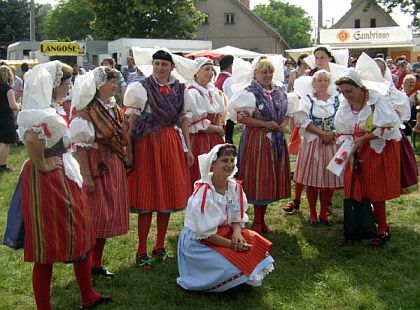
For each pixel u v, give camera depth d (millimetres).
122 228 4305
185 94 4742
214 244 4098
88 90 4031
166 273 4582
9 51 28656
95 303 3971
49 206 3422
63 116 3662
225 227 4180
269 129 5297
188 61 5043
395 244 5219
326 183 5641
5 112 8938
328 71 6105
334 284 4336
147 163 4609
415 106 10352
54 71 3549
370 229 5000
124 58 21609
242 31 45469
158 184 4602
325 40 31422
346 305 4039
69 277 4527
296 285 4352
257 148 5312
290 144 6527
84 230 3580
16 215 3549
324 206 5906
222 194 4145
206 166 4105
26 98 3379
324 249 5160
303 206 6629
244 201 4230
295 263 4820
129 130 4582
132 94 4516
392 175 5059
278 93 5375
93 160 4195
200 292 4207
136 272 4590
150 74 4973
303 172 5754
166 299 4129
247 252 4082
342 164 5070
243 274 4047
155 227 5902
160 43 21938
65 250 3467
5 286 4371
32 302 4113
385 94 4930
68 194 3492
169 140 4641
